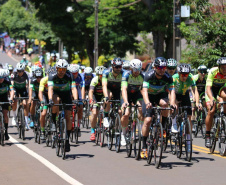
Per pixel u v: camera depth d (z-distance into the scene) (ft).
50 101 62.95
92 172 53.16
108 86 73.51
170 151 68.85
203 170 54.49
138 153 61.11
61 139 62.69
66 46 269.23
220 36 115.96
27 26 495.00
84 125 107.14
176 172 53.36
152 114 58.54
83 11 246.88
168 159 62.03
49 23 262.06
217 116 67.51
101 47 250.57
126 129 65.57
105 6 231.50
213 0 124.67
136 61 64.08
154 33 200.23
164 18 188.55
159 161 55.26
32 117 93.61
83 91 92.02
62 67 64.18
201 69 85.35
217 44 117.19
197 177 50.62
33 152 67.46
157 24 194.49
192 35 119.44
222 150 65.16
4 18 515.09
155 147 56.54
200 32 119.24
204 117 85.66
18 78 92.89
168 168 55.77
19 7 514.68
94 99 80.84
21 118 81.66
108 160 61.41
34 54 476.95
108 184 47.19
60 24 251.80
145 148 60.95
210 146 67.77
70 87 67.62
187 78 65.10
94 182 48.01
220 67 64.85
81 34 255.29
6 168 55.62
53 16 246.88
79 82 88.63
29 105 97.25
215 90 68.18
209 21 115.14
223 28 114.11
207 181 48.62
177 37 123.75
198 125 87.76
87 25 236.43
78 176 50.93
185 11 121.49
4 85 77.46
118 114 68.08
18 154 65.87
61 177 50.31
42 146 73.97
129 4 214.07
